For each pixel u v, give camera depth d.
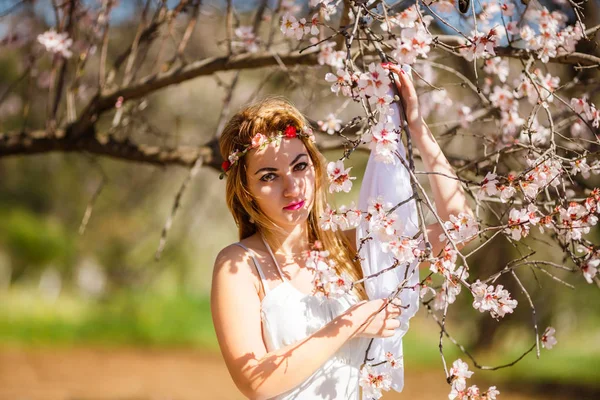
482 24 2.14
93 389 7.82
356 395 1.94
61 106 5.26
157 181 10.30
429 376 9.22
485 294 1.66
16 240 15.48
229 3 3.08
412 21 1.73
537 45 2.01
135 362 10.00
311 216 2.04
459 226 1.74
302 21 1.97
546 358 9.80
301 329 1.89
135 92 3.28
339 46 2.56
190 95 7.38
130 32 4.77
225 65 3.08
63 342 11.22
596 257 1.84
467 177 2.76
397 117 1.95
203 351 11.48
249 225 2.08
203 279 15.84
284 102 2.01
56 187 14.12
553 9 2.81
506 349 9.80
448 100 2.87
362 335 1.82
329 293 1.70
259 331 1.87
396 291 1.67
